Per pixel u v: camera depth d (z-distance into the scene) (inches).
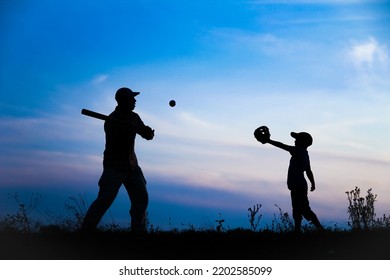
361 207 783.1
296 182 760.3
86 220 680.4
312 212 755.4
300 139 792.3
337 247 577.3
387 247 574.2
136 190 703.1
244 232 663.1
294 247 578.6
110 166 690.8
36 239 599.2
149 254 554.9
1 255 535.5
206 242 603.2
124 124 692.7
